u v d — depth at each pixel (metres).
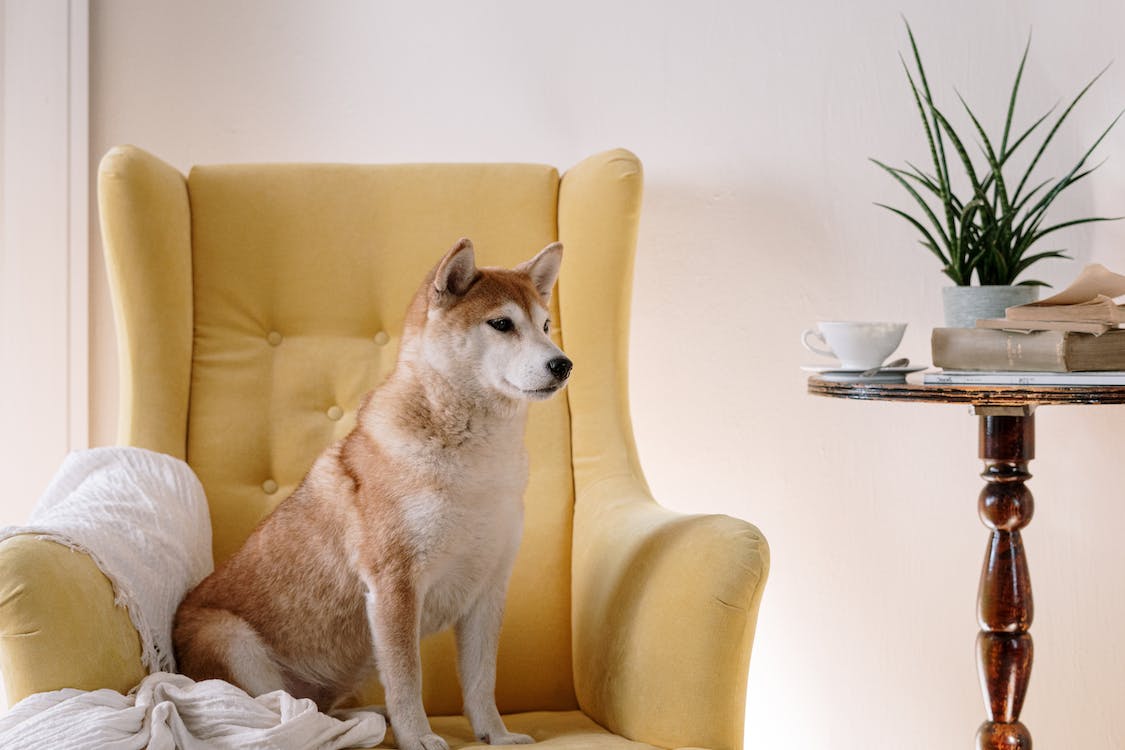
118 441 1.90
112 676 1.38
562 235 2.05
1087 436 2.21
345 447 1.69
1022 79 2.26
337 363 2.03
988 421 1.79
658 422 2.38
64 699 1.27
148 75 2.33
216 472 1.95
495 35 2.37
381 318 2.06
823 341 2.10
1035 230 2.07
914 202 2.30
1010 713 1.80
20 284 2.27
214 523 1.93
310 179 2.05
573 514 1.97
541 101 2.38
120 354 1.91
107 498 1.64
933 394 1.65
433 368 1.60
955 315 1.95
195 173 2.04
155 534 1.64
